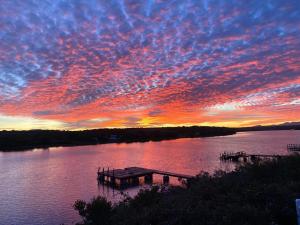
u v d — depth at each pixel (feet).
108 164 188.03
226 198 21.56
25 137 468.34
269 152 222.28
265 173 28.25
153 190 34.78
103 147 387.14
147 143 477.77
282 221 17.58
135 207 31.89
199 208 19.20
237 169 33.99
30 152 321.32
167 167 161.89
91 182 120.88
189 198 24.06
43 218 69.92
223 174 34.30
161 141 550.36
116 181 121.49
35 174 147.02
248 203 19.21
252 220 16.80
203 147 323.57
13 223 66.80
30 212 75.25
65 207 79.36
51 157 248.52
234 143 396.98
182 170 146.92
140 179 126.21
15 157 256.52
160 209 20.84
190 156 220.02
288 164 30.22
